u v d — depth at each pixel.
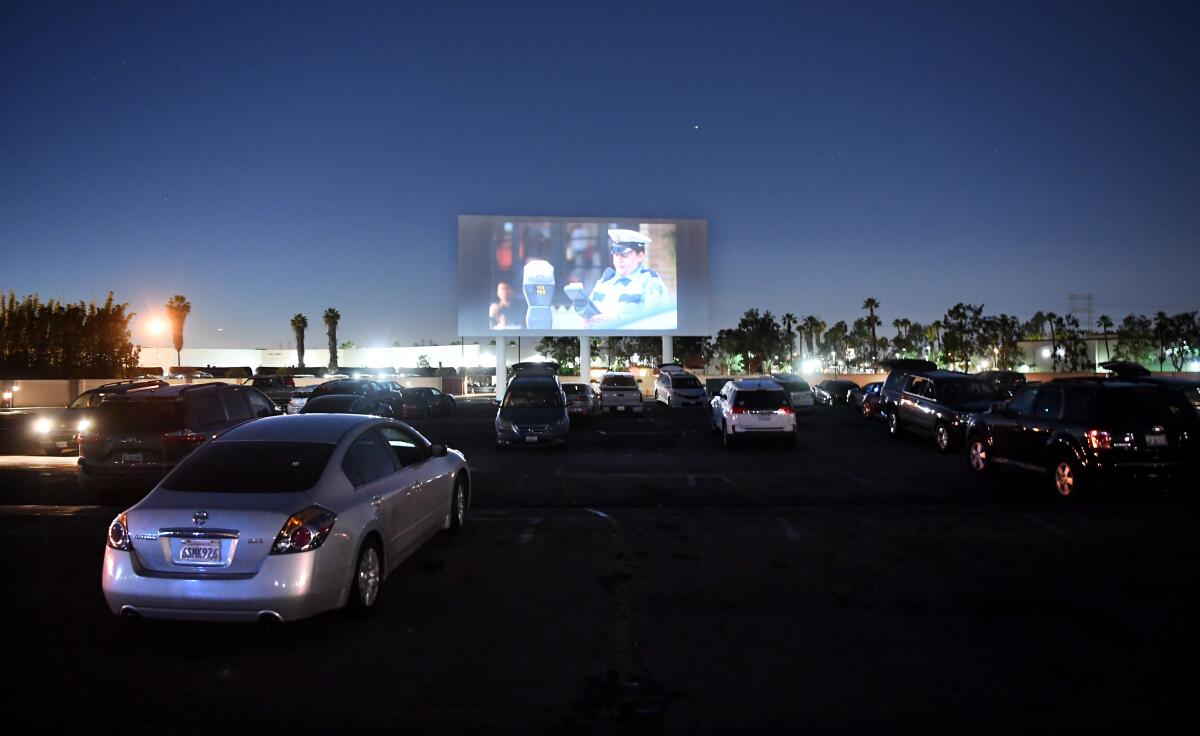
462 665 4.91
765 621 5.71
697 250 43.28
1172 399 10.09
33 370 46.62
